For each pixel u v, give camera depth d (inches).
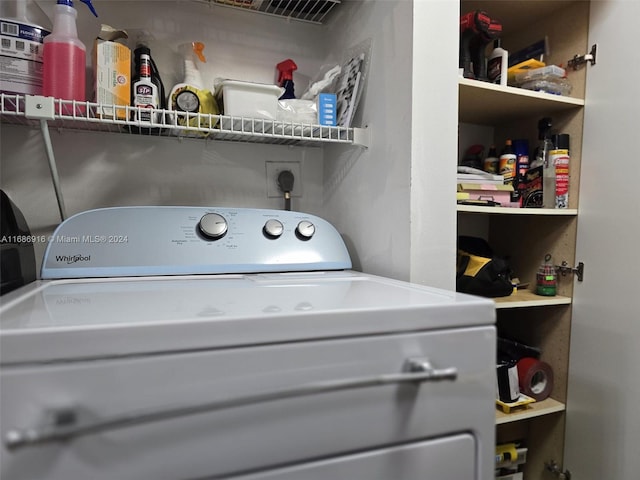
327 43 51.4
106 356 15.9
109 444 15.6
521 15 55.0
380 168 39.8
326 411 18.8
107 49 34.0
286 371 18.2
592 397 49.3
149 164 44.1
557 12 54.1
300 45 51.1
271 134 37.5
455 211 37.5
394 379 19.2
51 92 31.9
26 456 14.7
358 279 34.2
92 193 41.8
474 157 58.0
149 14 43.3
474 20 45.0
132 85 35.4
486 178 49.0
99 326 16.0
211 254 36.1
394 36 37.5
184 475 16.6
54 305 21.7
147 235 35.1
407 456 20.5
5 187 38.8
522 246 59.2
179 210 37.4
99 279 32.4
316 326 18.8
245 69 48.1
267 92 38.3
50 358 15.3
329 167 50.8
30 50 32.3
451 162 37.3
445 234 37.1
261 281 32.7
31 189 39.7
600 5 48.7
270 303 22.1
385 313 20.1
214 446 17.0
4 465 14.5
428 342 20.9
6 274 26.5
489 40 47.3
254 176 48.9
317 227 41.7
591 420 49.3
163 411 15.9
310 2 46.4
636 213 44.8
